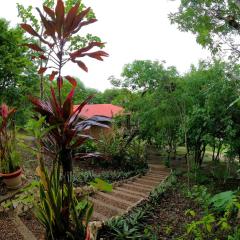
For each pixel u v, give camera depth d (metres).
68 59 2.18
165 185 7.79
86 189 5.97
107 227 4.01
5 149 4.62
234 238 3.18
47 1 6.80
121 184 8.23
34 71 8.55
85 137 2.18
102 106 17.52
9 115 4.53
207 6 5.65
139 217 4.68
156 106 9.71
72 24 2.09
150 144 14.38
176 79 9.12
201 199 5.18
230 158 8.95
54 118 2.05
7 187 4.42
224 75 7.69
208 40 6.00
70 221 2.29
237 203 3.28
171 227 4.54
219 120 8.09
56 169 2.21
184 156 13.64
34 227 3.43
